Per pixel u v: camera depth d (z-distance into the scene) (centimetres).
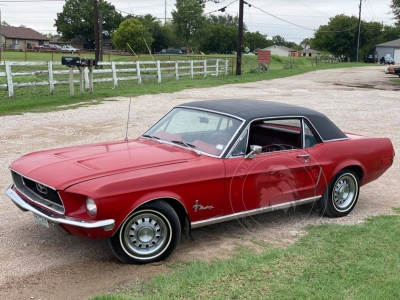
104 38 12025
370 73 4309
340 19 8712
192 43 9588
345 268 440
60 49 9219
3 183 727
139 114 1496
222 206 492
